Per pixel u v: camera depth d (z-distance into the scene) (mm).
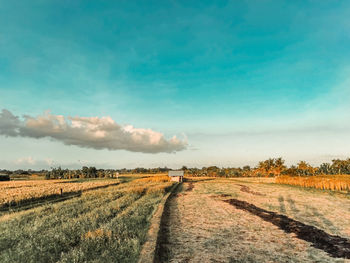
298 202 23703
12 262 6691
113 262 6684
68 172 114812
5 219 13281
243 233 11594
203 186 50469
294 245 9766
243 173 126562
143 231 10281
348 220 14945
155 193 28453
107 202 20031
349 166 88438
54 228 10352
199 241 10172
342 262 7992
